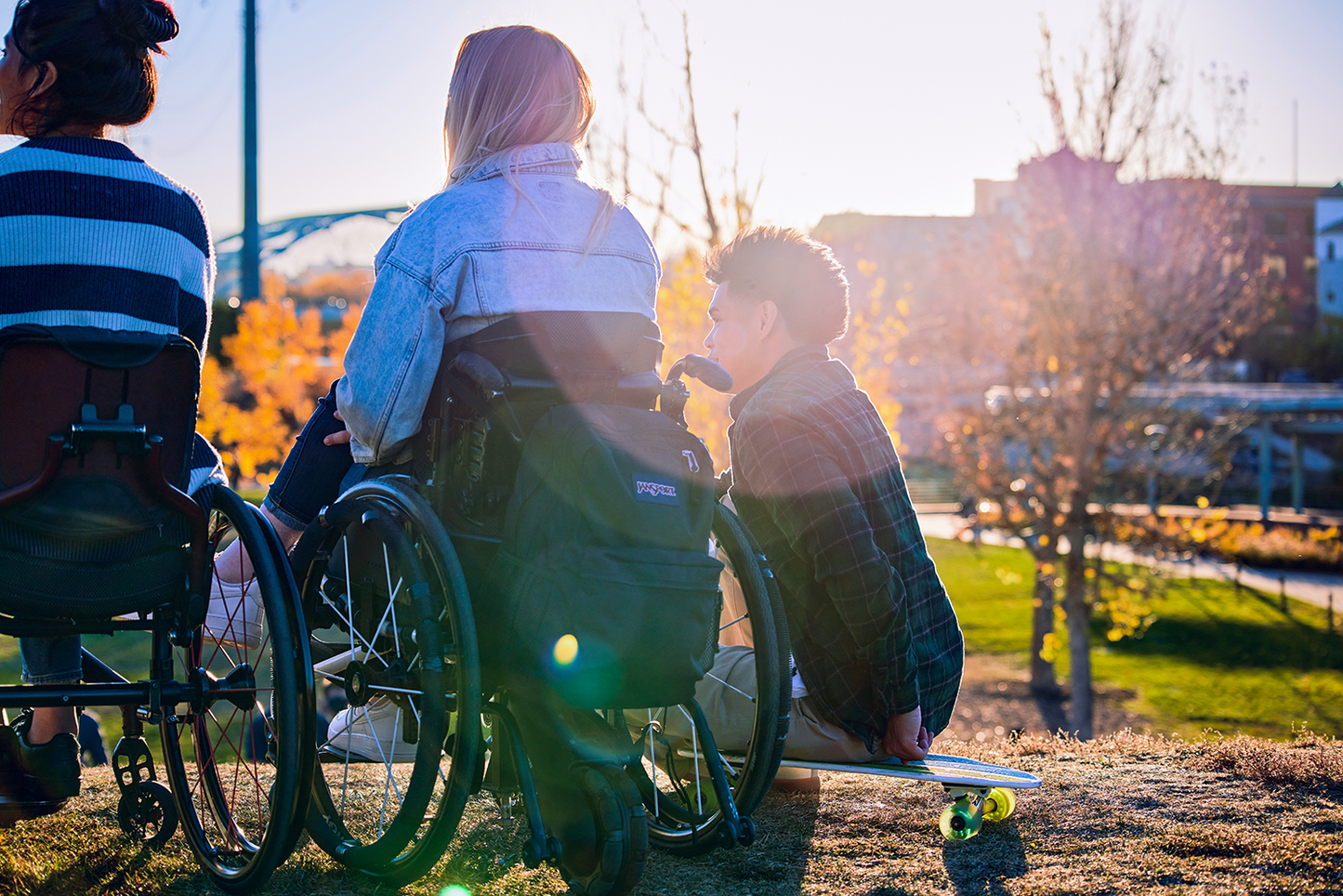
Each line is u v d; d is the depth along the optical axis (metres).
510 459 1.94
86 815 2.46
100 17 1.95
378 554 2.01
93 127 2.02
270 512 2.28
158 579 1.94
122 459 1.83
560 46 2.21
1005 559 25.53
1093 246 12.67
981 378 13.89
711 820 2.16
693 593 1.81
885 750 2.42
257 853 1.92
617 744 1.95
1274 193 46.00
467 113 2.16
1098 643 17.62
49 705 1.89
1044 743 3.38
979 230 13.69
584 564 1.76
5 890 1.96
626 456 1.81
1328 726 12.24
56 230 1.87
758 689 2.11
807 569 2.35
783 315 2.57
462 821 2.47
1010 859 2.22
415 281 1.97
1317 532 24.53
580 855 1.81
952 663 2.53
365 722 2.40
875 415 2.46
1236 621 18.55
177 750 2.20
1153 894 2.01
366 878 1.99
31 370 1.74
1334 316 46.22
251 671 2.05
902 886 2.07
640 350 2.11
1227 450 16.55
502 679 1.93
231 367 16.70
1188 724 12.52
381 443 2.05
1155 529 13.60
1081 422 12.96
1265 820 2.45
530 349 1.96
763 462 2.30
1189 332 12.84
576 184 2.16
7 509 1.75
